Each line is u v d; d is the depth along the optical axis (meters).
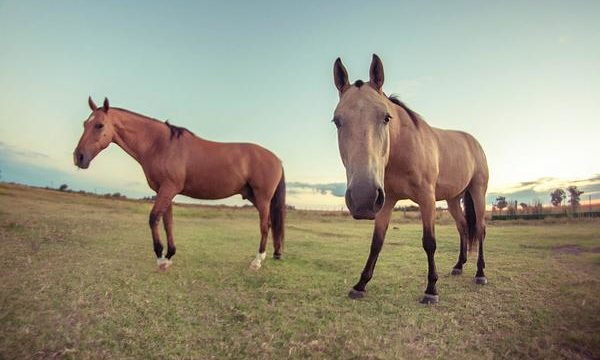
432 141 3.47
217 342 2.41
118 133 4.64
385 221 3.39
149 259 4.67
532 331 2.42
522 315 2.67
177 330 2.58
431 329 2.53
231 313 2.90
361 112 2.63
